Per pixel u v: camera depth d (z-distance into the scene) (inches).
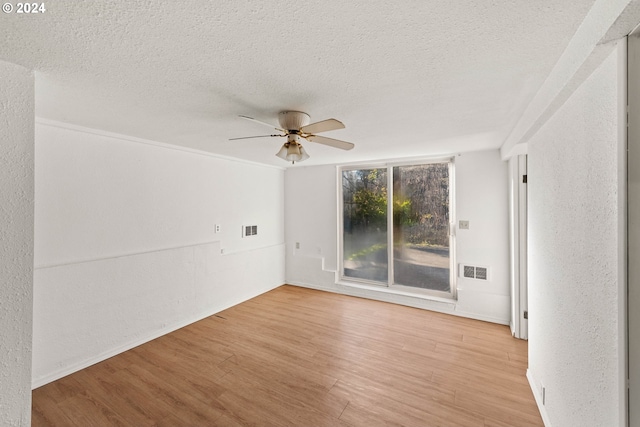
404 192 169.6
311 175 196.7
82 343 100.7
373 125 96.2
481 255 142.6
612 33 35.8
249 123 93.4
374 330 131.6
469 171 144.7
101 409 80.4
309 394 86.9
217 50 50.0
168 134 108.7
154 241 125.8
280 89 66.7
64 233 97.4
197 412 79.7
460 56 52.2
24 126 55.3
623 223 37.2
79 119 89.2
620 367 38.0
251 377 95.4
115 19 41.0
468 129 101.6
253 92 68.4
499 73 58.8
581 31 43.0
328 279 190.4
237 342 120.4
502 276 138.6
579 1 38.1
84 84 63.3
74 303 98.8
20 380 54.6
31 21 40.9
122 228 114.1
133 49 49.4
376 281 179.5
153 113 83.4
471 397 85.2
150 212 124.1
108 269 108.3
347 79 61.6
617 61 37.5
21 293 55.0
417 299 159.5
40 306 91.0
